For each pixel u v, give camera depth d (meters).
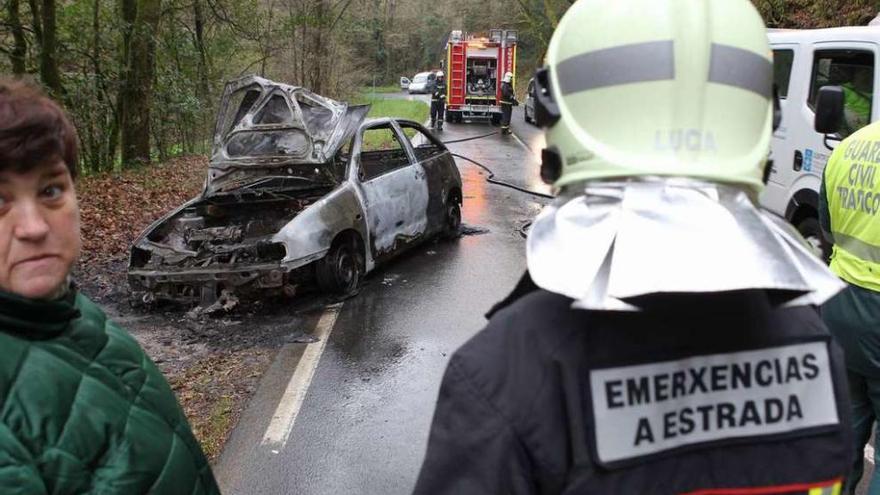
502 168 14.23
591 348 0.98
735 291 1.05
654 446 0.97
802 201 5.75
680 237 0.93
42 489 1.03
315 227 5.80
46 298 1.13
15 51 11.27
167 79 15.12
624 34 1.02
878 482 2.41
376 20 36.03
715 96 1.00
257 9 18.47
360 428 3.80
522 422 0.97
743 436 1.01
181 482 1.30
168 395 1.37
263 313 5.83
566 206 1.05
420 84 43.66
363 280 6.64
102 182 11.41
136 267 5.96
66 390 1.12
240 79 6.70
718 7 1.07
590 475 0.95
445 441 1.02
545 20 31.73
